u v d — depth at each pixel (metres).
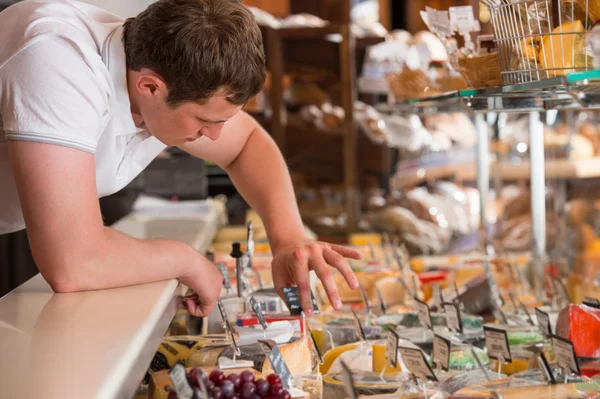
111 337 1.22
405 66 3.05
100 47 1.57
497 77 1.76
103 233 1.61
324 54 4.77
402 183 4.77
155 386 1.39
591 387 1.38
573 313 1.70
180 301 1.76
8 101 1.47
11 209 1.75
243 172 2.11
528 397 1.33
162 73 1.52
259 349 1.57
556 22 1.42
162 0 1.53
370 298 2.51
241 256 2.04
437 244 4.20
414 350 1.41
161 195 4.38
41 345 1.19
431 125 4.43
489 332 1.63
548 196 3.29
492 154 4.23
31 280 1.77
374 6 6.69
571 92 1.45
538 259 2.92
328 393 1.49
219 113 1.57
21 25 1.49
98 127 1.55
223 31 1.50
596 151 3.93
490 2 1.55
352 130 4.81
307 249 1.77
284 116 4.86
